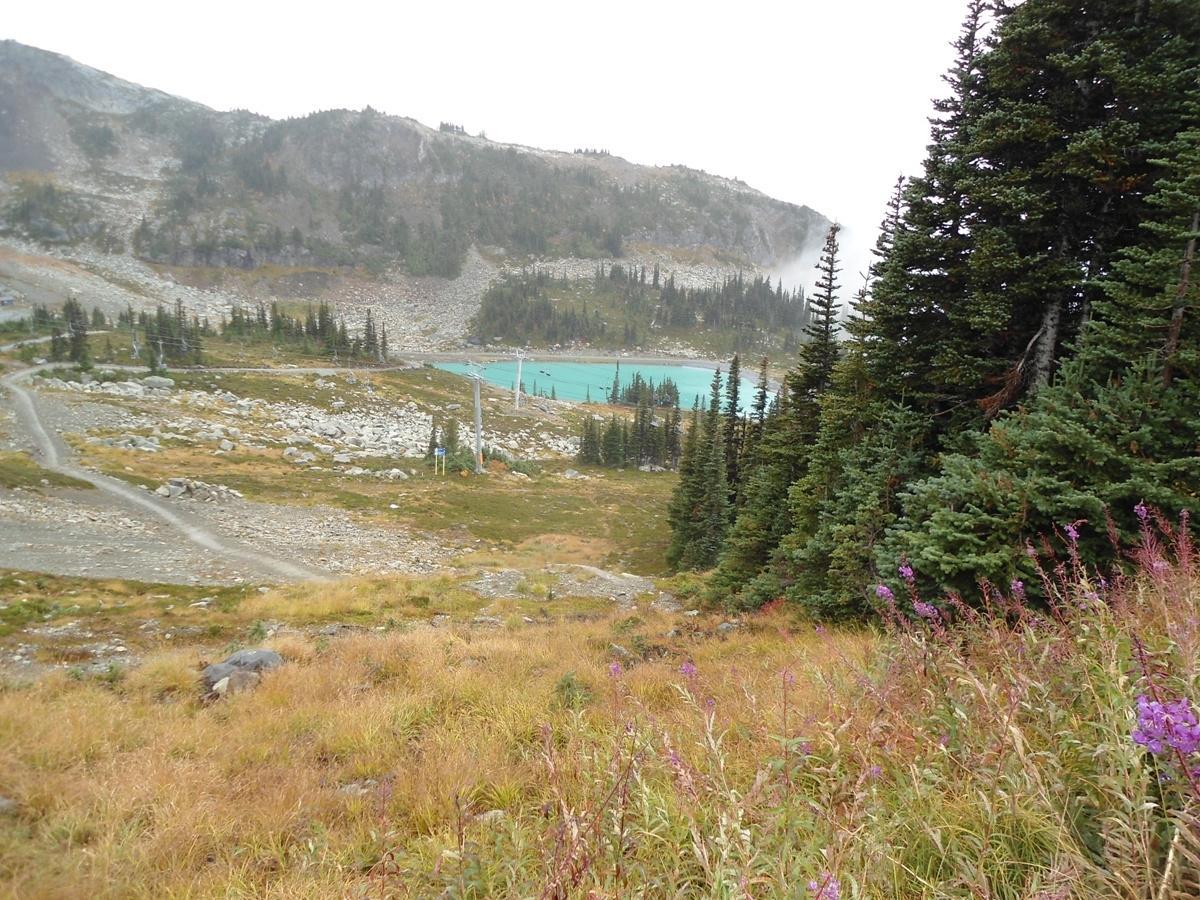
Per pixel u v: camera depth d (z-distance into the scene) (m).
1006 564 7.88
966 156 11.47
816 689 5.33
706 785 3.44
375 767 6.23
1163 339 8.34
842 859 2.63
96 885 4.04
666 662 10.28
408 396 120.81
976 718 3.71
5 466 43.12
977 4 11.88
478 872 3.35
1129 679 3.24
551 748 4.01
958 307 11.85
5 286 186.50
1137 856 2.36
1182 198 8.02
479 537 45.44
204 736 7.34
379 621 19.36
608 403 173.25
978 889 2.46
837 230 20.14
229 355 129.88
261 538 37.41
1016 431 8.95
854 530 11.48
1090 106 10.41
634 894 2.62
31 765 6.23
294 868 4.16
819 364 20.20
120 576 25.78
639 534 50.25
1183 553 4.70
